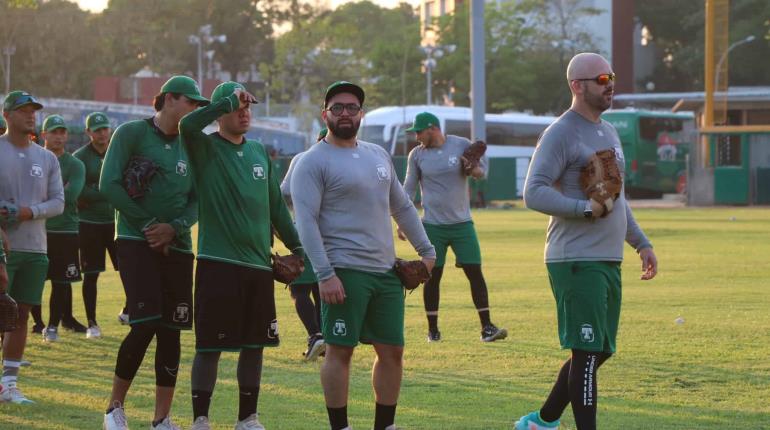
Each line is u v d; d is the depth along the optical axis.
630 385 24.56
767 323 34.25
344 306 19.03
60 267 32.38
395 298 19.39
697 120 149.38
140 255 20.41
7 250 22.81
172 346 20.55
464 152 32.06
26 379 26.14
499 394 23.83
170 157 20.73
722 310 37.59
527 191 18.81
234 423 21.28
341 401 19.30
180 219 20.34
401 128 161.38
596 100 19.00
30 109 24.67
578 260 18.72
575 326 18.75
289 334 33.25
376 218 19.23
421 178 32.50
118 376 20.39
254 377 19.97
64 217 32.31
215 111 19.27
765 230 80.56
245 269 19.62
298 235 19.50
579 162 18.88
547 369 26.91
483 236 77.81
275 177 20.62
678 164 172.88
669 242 69.94
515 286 46.41
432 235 31.83
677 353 28.64
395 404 19.62
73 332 34.53
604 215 18.45
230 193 19.55
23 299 24.33
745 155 125.38
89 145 34.28
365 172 19.19
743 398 23.17
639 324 34.09
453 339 31.86
